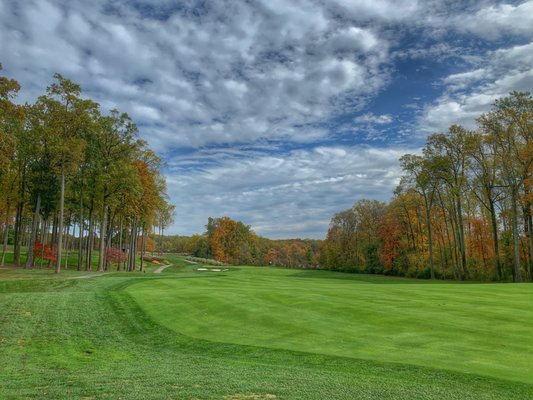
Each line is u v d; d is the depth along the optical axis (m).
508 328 12.82
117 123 44.12
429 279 55.69
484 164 46.34
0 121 26.98
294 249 146.25
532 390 7.38
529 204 43.28
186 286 26.69
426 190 53.59
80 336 14.02
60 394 7.14
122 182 43.66
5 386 7.93
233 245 115.19
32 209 53.59
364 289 24.69
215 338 13.12
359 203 82.94
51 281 29.41
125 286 26.92
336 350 10.93
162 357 11.29
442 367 8.98
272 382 7.82
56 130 36.84
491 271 48.34
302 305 17.81
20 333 14.02
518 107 41.41
